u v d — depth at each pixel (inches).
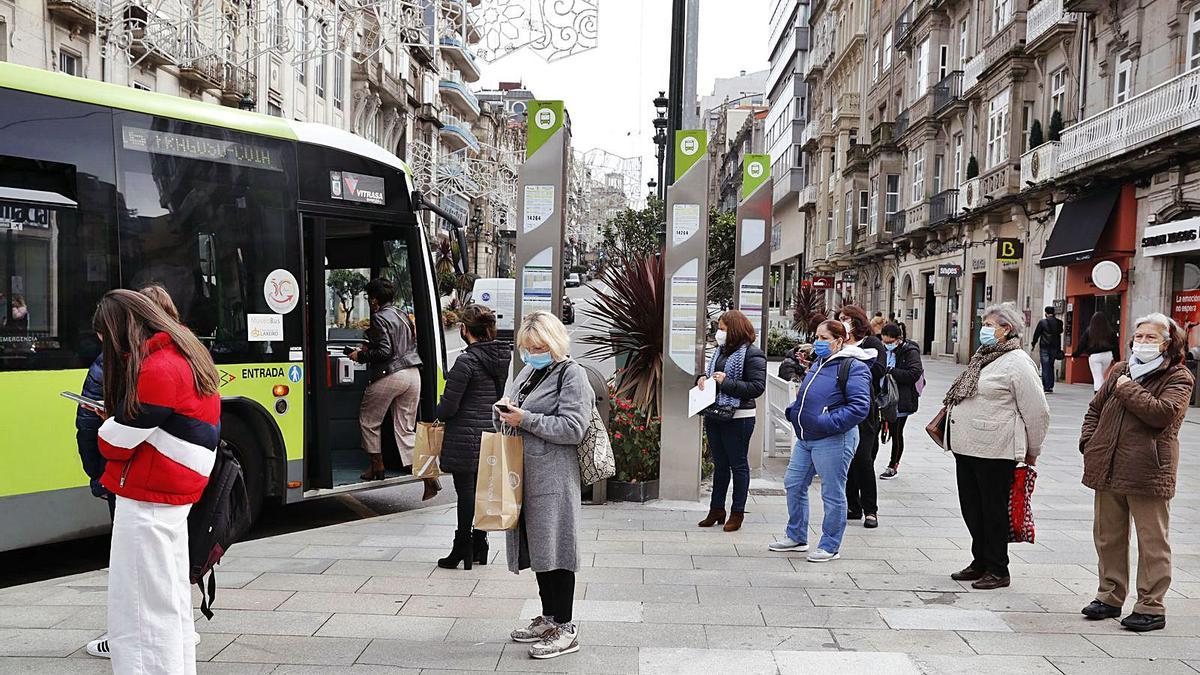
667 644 183.3
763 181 368.8
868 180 1644.9
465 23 370.0
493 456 171.9
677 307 320.5
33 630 186.5
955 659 177.0
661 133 749.3
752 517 303.1
